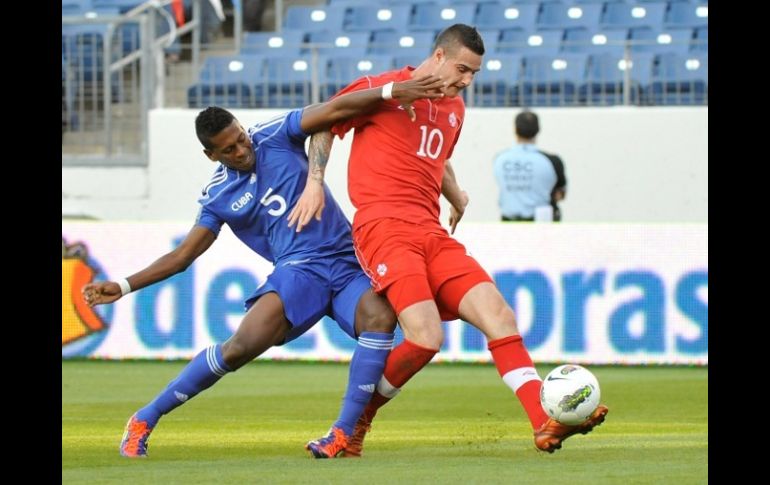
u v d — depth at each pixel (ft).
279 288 65.67
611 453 64.44
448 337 126.62
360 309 65.46
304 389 106.01
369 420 65.36
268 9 204.13
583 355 124.26
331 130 67.15
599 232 123.75
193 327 127.44
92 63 167.12
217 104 169.89
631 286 123.54
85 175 168.04
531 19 187.01
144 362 127.03
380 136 66.03
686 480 53.42
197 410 91.35
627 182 161.27
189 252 68.18
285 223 67.62
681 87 164.45
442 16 189.57
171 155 167.22
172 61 178.70
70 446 69.15
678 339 123.03
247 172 67.51
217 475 55.52
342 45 172.76
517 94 165.99
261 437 74.90
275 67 170.09
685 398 98.17
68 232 128.26
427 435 76.18
